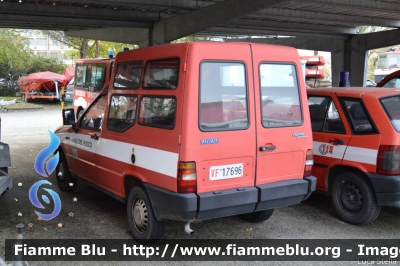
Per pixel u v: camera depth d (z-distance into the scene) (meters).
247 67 4.61
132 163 4.97
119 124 5.33
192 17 11.66
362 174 5.60
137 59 5.03
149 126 4.70
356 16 14.59
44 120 19.23
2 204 6.51
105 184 5.70
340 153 5.83
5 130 15.53
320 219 6.03
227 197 4.39
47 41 60.81
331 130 6.05
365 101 5.66
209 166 4.33
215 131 4.35
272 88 4.80
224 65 4.45
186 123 4.21
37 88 27.91
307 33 17.39
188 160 4.20
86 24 13.62
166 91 4.47
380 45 17.08
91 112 6.32
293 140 4.95
